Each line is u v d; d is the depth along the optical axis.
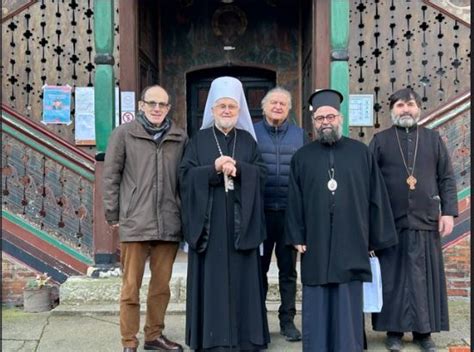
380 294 3.69
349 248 3.56
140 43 5.87
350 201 3.59
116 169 3.71
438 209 3.95
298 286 5.07
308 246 3.64
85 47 6.17
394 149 3.97
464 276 5.56
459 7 5.94
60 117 6.15
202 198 3.60
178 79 7.08
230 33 7.07
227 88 3.72
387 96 6.07
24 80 6.14
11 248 5.61
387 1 6.04
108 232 5.38
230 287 3.62
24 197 5.66
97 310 4.91
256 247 3.67
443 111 5.68
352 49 6.08
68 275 5.59
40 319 4.93
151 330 3.93
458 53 5.97
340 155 3.66
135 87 5.48
